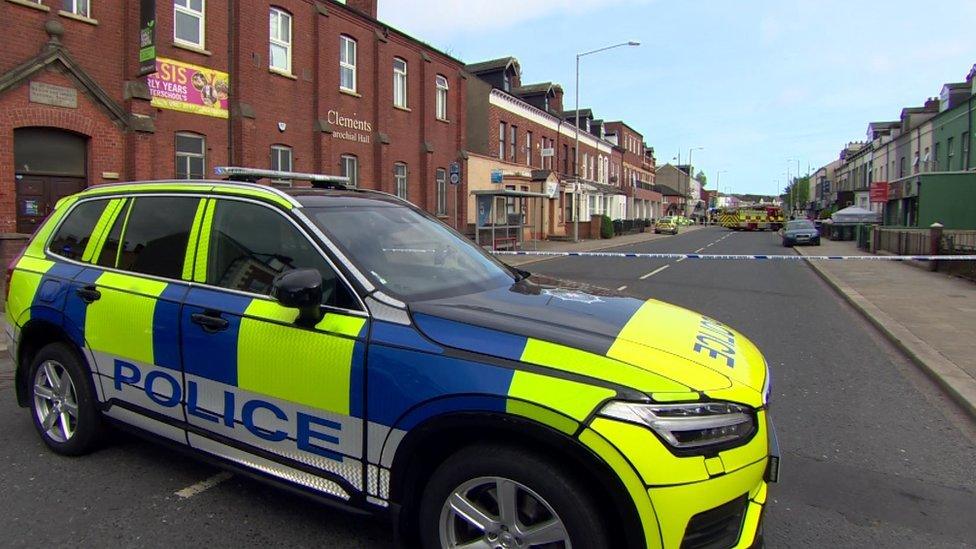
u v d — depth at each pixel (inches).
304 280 108.9
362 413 106.4
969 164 1154.0
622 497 86.6
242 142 625.9
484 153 1214.3
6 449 167.5
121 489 144.6
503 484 96.3
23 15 441.4
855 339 334.0
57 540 122.9
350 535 126.0
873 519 138.7
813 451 177.2
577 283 153.7
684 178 4414.4
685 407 90.4
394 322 108.3
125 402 143.9
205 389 127.6
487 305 114.9
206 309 127.3
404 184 914.1
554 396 90.3
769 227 2571.4
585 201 1790.1
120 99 514.0
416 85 927.7
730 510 92.8
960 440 186.2
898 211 1298.0
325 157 740.0
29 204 456.4
